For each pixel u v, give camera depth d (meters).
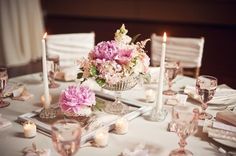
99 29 4.09
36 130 1.07
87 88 1.12
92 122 1.10
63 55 2.10
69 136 0.82
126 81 1.16
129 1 3.76
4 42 3.90
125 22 3.85
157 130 1.09
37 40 4.25
